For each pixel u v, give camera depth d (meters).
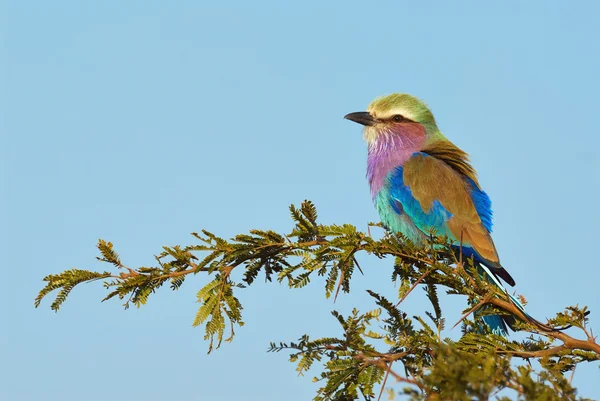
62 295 12.88
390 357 11.44
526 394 8.31
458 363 8.13
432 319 12.02
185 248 13.16
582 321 12.46
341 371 11.41
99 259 12.95
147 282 13.02
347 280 13.34
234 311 13.05
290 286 13.34
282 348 11.70
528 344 12.64
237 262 13.42
